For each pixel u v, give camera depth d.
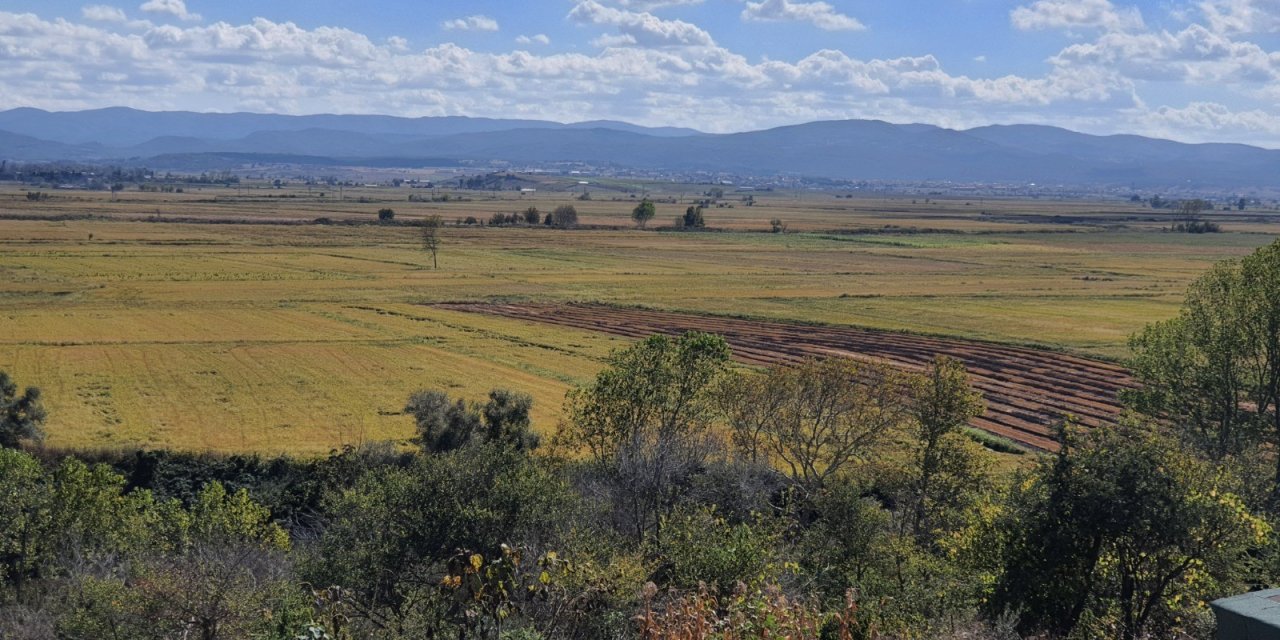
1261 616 10.83
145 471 49.59
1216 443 43.72
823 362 46.03
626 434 32.81
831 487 30.64
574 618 15.77
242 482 48.38
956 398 41.47
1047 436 59.53
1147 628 19.58
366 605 20.89
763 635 12.94
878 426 41.97
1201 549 19.75
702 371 34.09
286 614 15.60
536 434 50.44
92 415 59.34
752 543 20.83
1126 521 19.41
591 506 27.08
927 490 40.69
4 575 28.78
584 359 83.94
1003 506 22.86
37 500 30.42
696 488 31.78
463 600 13.83
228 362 78.06
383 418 60.41
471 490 23.30
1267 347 45.34
